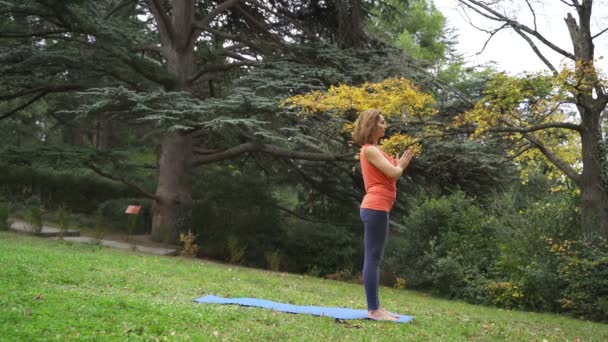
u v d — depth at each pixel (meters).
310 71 15.80
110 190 21.92
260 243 17.88
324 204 21.47
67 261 9.52
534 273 11.35
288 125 16.36
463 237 13.76
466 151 13.98
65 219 15.68
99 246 14.05
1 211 15.35
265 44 18.22
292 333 5.24
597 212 11.33
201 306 6.27
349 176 19.25
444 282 12.98
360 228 20.12
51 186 21.12
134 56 16.50
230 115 15.21
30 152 16.48
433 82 14.92
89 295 6.22
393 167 5.85
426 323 6.64
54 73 17.67
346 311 6.70
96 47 16.09
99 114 16.48
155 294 7.32
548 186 17.33
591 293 10.71
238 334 4.98
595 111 11.37
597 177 11.40
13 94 18.06
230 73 19.92
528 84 10.21
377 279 6.19
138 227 19.48
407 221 15.20
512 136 12.21
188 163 18.72
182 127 13.97
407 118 12.10
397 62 15.97
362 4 17.88
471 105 13.04
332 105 12.09
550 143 13.61
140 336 4.64
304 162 19.80
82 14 15.55
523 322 8.84
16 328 4.49
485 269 13.03
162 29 18.88
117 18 19.09
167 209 18.06
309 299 8.39
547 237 11.96
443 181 16.89
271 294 8.45
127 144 26.97
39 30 17.72
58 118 23.48
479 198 16.12
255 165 22.06
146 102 14.73
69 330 4.60
